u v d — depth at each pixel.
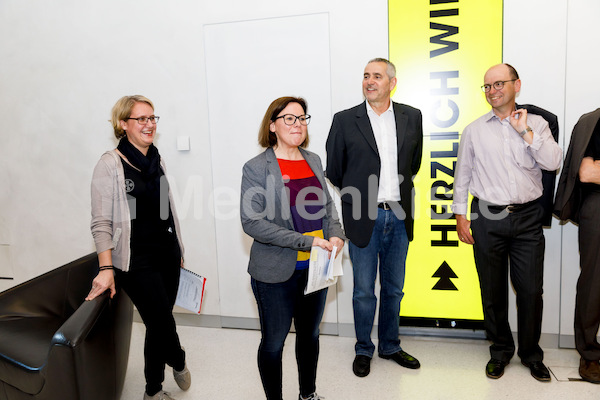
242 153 3.04
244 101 3.00
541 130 2.28
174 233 2.12
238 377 2.50
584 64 2.52
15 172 3.44
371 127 2.42
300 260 1.76
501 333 2.43
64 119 3.30
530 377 2.38
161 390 2.13
